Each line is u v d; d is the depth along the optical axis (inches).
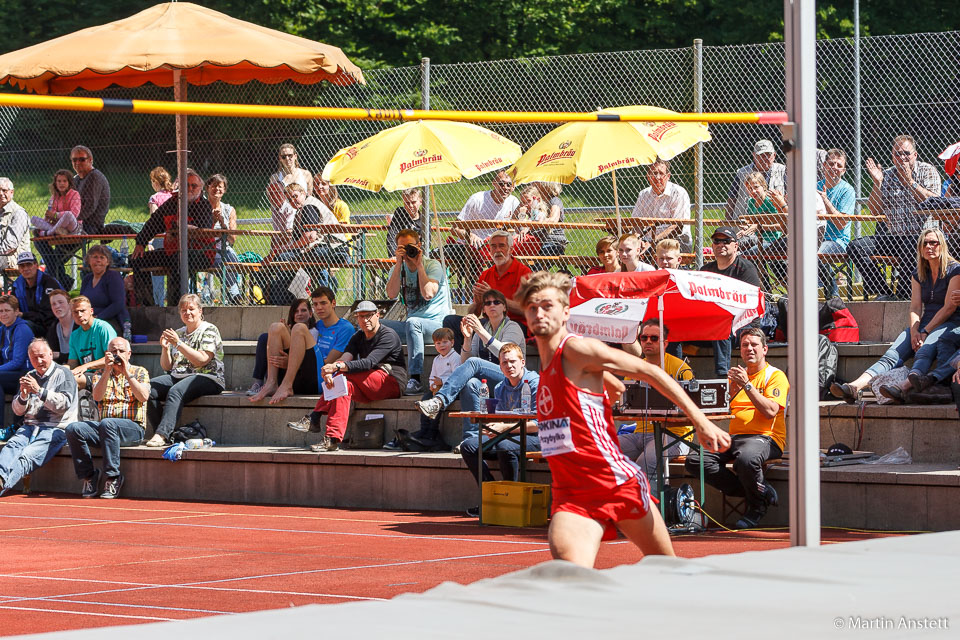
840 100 983.0
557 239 924.6
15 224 1061.8
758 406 621.0
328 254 964.0
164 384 867.4
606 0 2124.8
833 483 641.0
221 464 815.7
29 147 1182.3
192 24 932.0
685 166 1075.3
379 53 2170.3
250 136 1539.1
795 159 396.2
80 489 868.6
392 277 871.7
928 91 955.3
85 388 884.0
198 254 997.8
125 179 1183.6
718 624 174.9
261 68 991.0
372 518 710.5
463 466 730.8
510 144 865.5
